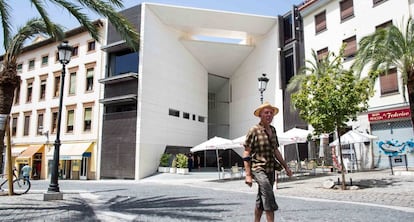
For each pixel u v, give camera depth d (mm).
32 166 29000
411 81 12289
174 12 27844
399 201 8812
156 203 9391
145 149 24719
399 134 19562
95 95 27422
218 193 12562
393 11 20547
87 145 26484
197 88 33125
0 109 10211
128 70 26203
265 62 30188
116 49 26734
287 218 6426
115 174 24922
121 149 25047
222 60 34000
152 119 25797
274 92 28328
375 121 20656
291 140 17078
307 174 19625
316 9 26031
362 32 22297
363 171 19078
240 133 33750
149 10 26609
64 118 28953
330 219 6293
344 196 10367
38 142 30500
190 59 32125
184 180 21422
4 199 10852
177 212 7480
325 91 12305
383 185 12375
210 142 20219
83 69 28688
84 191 13984
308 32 26594
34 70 32531
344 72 12703
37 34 12328
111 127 26078
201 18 28766
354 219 6266
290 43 27578
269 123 4371
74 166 27062
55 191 10711
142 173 24188
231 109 36406
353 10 23109
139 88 24891
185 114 30672
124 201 10039
